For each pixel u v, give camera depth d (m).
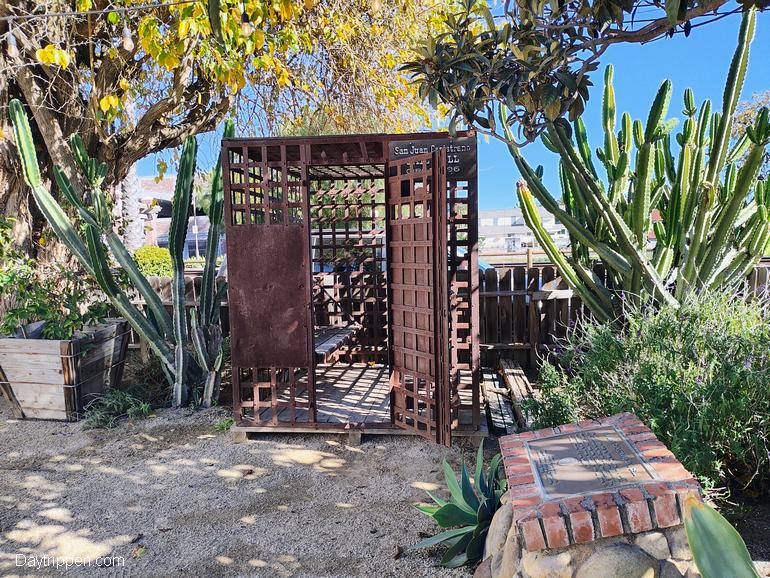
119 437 4.73
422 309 4.02
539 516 2.03
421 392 4.48
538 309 6.40
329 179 6.17
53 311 5.28
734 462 3.29
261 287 4.44
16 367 5.09
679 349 3.48
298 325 4.45
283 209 4.37
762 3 2.01
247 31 4.58
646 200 4.85
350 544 3.03
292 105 7.36
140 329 5.45
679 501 2.00
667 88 4.54
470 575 2.70
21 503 3.60
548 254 5.60
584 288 5.61
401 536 3.10
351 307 6.63
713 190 4.72
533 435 2.78
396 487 3.72
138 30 5.08
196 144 5.25
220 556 2.95
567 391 3.79
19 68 5.55
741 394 3.08
